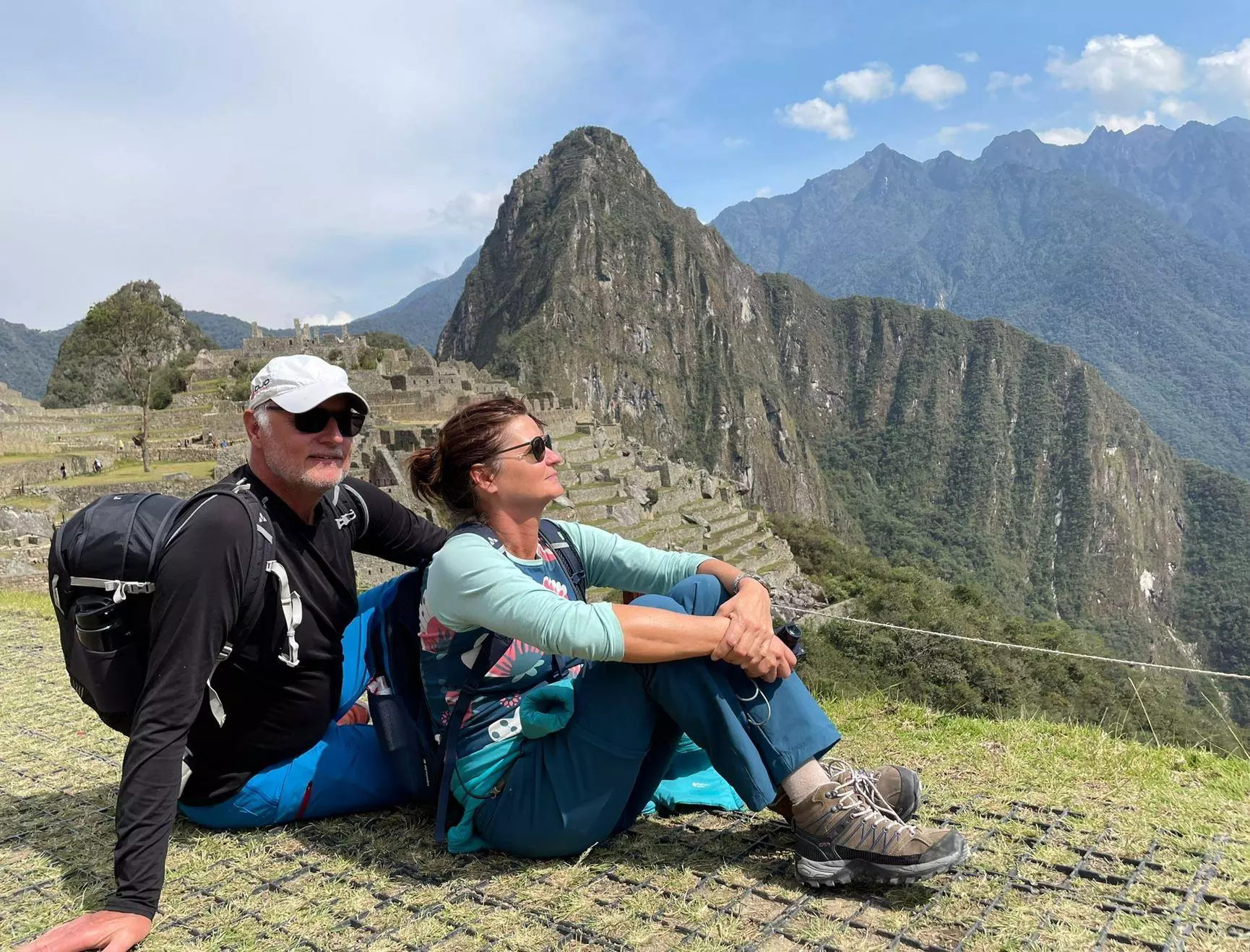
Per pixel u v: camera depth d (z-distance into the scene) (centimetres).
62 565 238
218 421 3788
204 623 235
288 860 279
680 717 253
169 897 259
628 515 3172
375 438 2955
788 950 228
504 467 262
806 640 1719
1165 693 2331
